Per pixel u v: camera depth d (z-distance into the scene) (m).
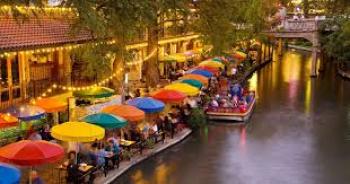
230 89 36.88
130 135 22.53
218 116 30.83
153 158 22.56
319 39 54.56
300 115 33.72
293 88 46.00
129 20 20.72
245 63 54.12
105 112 21.28
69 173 17.30
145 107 23.94
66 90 24.56
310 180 20.47
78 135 17.53
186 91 28.72
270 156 23.67
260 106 36.81
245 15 38.56
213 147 24.84
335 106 37.22
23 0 16.78
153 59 31.84
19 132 20.56
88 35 23.12
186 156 23.11
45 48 20.42
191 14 30.11
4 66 21.33
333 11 38.00
